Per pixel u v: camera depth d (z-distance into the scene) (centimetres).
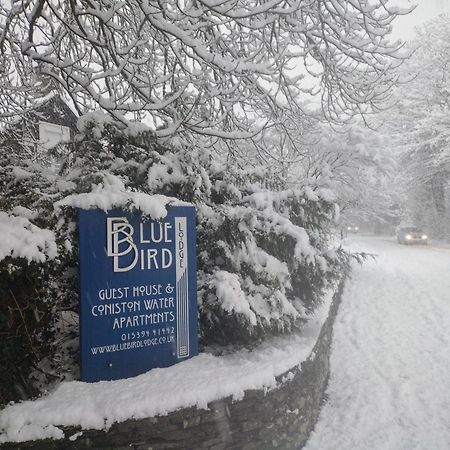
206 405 329
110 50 438
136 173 460
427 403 502
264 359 403
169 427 316
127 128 458
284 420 383
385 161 1424
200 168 480
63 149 519
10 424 292
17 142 671
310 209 513
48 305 335
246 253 445
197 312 420
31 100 680
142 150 462
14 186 451
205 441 329
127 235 371
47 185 454
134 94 586
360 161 1345
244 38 588
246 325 407
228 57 522
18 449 288
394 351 684
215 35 541
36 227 337
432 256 1977
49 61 442
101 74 430
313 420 459
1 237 310
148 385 342
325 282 516
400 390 537
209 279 430
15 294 315
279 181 620
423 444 416
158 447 314
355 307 998
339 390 549
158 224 385
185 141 525
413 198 3094
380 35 520
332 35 557
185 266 399
